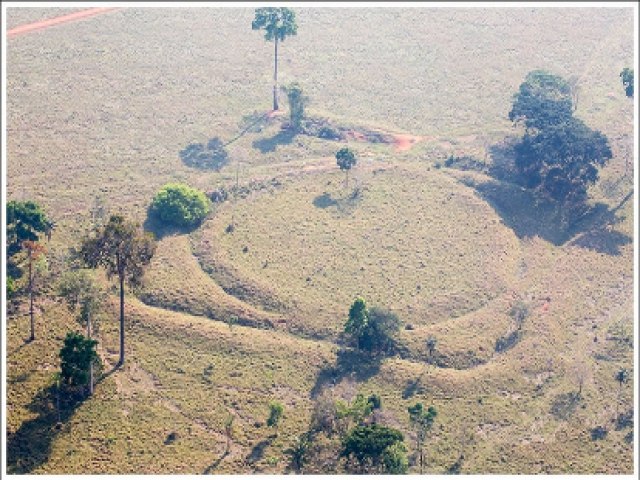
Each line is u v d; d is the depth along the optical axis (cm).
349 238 19300
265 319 16925
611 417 15562
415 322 17175
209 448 14250
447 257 18912
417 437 14700
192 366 15762
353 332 16225
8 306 16450
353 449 13725
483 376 16088
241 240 18962
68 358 14538
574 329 17538
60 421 14438
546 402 15800
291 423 14825
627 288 18675
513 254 19188
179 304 17050
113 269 15500
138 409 14812
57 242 18275
